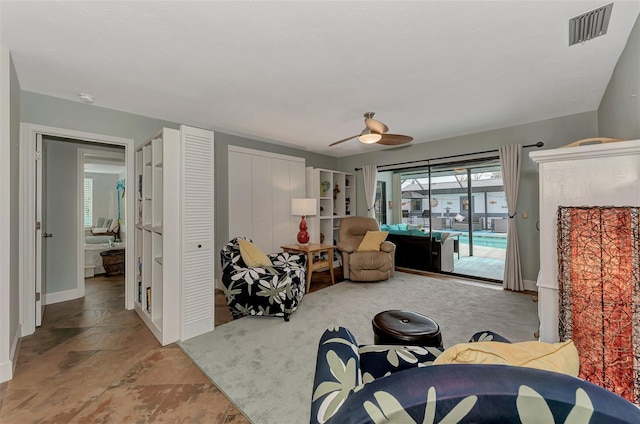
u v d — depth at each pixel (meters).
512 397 0.51
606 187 1.21
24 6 1.50
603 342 1.13
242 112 3.25
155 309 2.63
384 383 0.57
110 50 1.96
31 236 2.62
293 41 1.86
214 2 1.49
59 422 1.51
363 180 5.79
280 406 1.62
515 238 3.84
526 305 3.22
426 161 4.86
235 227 4.09
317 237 5.14
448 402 0.51
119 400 1.69
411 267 5.18
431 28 1.73
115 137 3.11
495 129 4.07
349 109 3.17
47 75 2.32
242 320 2.86
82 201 3.70
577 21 1.68
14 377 1.91
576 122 3.42
